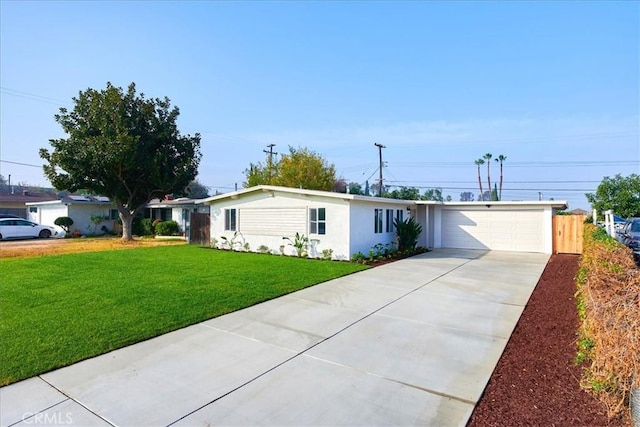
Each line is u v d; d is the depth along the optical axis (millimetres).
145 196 21781
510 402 3336
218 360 4266
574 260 13297
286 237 14492
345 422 3020
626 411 2941
